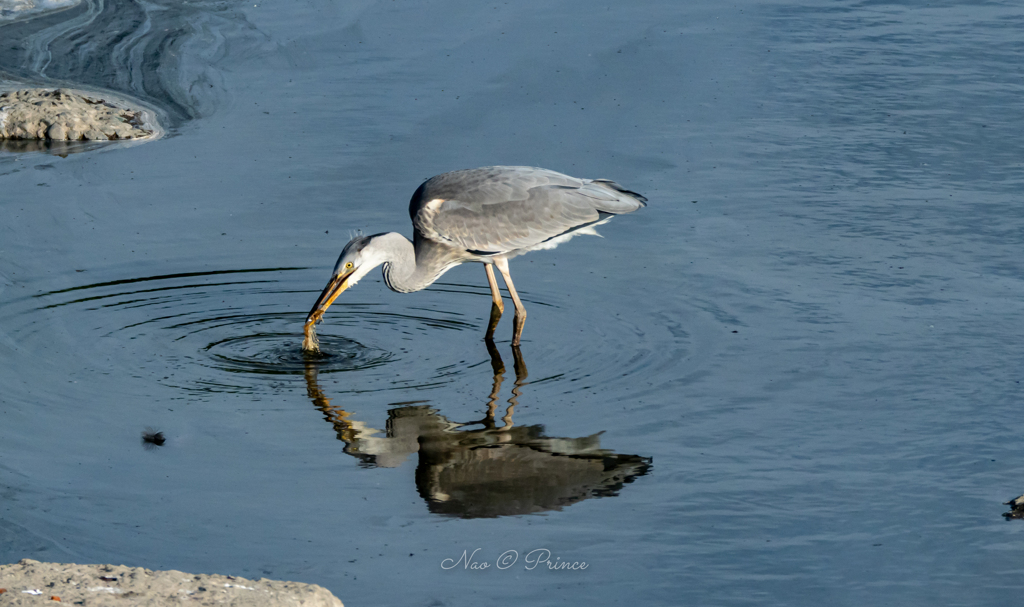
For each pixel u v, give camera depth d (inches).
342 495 379.9
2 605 264.1
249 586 283.3
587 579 332.2
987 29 995.3
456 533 357.1
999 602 318.3
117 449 408.5
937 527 356.8
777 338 503.8
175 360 483.2
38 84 820.6
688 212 652.7
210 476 391.2
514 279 576.4
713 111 812.0
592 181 518.3
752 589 326.3
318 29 971.3
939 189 682.8
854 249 601.0
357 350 499.5
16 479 384.5
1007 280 561.6
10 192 664.4
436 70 885.2
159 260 586.2
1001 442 410.9
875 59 921.5
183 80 851.4
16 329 506.0
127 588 277.3
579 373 474.3
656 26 995.3
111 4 1008.2
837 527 358.0
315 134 765.3
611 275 576.4
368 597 322.3
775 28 997.2
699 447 411.8
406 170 708.0
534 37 960.9
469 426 429.1
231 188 680.4
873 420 430.3
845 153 739.4
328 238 617.9
